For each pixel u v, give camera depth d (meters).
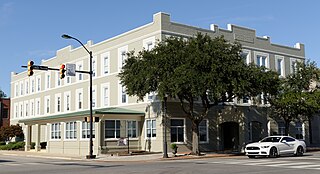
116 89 39.41
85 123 35.84
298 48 46.44
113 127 34.66
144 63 29.44
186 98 30.88
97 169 19.94
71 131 38.00
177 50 28.69
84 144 35.59
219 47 28.67
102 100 41.34
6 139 61.47
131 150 35.41
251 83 29.23
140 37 36.69
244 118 39.41
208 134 36.75
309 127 47.12
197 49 28.17
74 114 36.25
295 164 21.00
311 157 27.12
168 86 27.44
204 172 17.06
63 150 38.94
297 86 38.31
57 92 50.28
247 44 40.88
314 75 38.44
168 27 34.84
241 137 38.75
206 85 27.31
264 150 27.02
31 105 57.72
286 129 39.59
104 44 41.69
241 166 20.17
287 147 28.12
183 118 35.12
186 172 17.16
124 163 25.11
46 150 42.53
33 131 55.53
